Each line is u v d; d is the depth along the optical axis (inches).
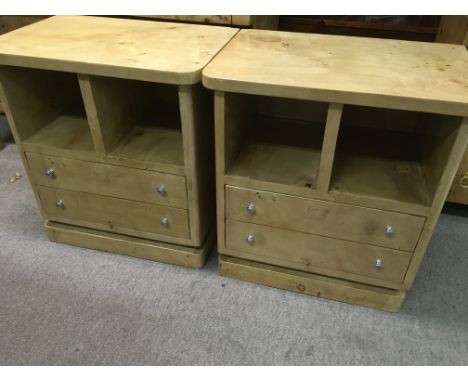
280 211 43.7
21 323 45.3
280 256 48.0
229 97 38.9
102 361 41.7
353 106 51.4
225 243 49.1
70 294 48.9
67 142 48.6
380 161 45.6
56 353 42.4
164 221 49.6
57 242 56.9
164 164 44.4
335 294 48.3
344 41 45.6
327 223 42.9
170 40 45.1
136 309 47.1
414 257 42.5
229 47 43.2
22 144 48.7
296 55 41.1
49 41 44.4
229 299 48.7
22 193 66.8
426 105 32.6
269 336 44.4
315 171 43.7
